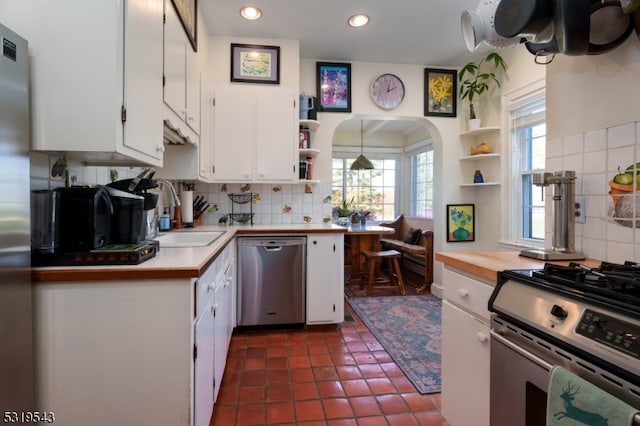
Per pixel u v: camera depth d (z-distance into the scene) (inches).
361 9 100.9
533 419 38.0
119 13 46.3
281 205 133.0
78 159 58.6
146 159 57.1
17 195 38.9
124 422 46.3
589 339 30.2
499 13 50.9
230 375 82.1
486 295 48.4
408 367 86.2
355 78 136.4
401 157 245.6
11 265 37.9
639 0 44.1
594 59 53.8
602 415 27.6
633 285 31.4
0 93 36.0
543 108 112.7
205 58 110.3
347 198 245.6
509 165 126.1
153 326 46.5
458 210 143.7
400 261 210.1
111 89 45.4
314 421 65.5
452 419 57.5
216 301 67.0
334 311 112.2
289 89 121.3
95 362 45.5
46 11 44.6
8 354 37.6
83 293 45.2
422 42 120.8
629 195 48.4
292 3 97.5
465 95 135.4
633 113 47.9
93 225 49.1
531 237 121.0
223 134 116.3
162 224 100.9
